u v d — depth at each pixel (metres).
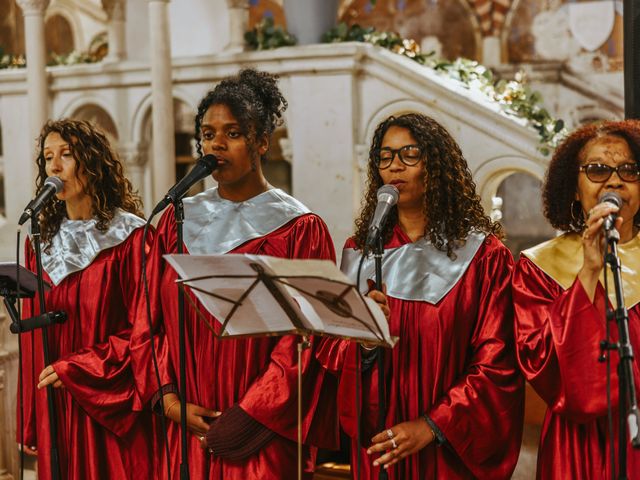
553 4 9.70
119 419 3.46
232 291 2.62
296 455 3.13
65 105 7.78
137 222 3.65
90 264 3.59
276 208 3.25
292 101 6.94
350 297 2.42
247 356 3.15
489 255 2.91
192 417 3.14
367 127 6.75
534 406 3.66
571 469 2.73
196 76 7.23
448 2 10.09
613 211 2.41
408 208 2.96
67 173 3.59
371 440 2.86
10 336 4.97
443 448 2.88
